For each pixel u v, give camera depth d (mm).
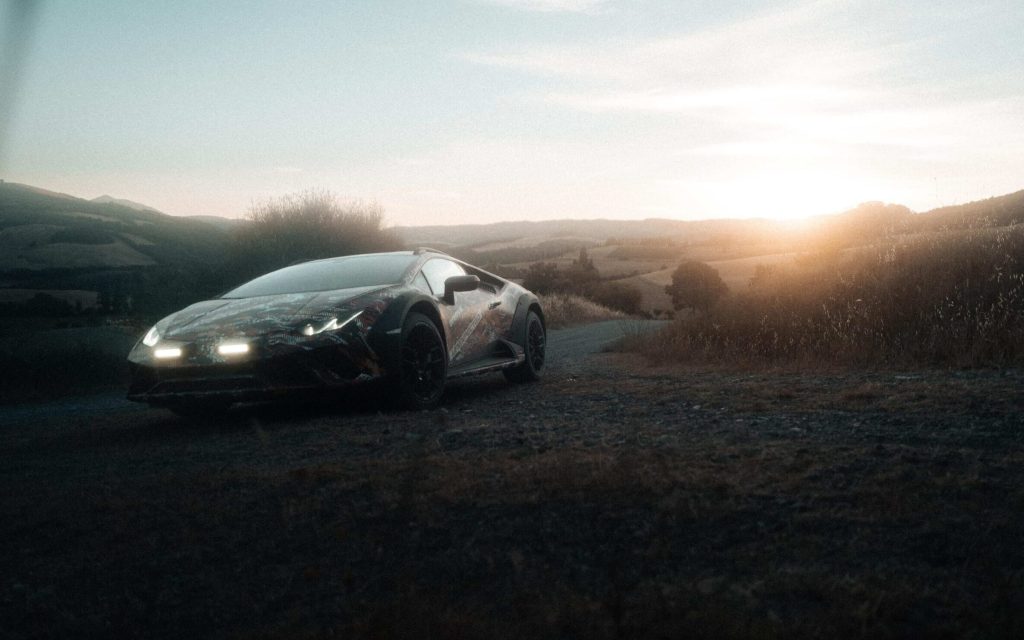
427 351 5812
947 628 1772
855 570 2158
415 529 2660
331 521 2816
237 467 3842
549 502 2803
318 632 1935
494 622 1897
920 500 2672
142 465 4230
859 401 4660
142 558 2654
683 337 9086
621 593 1913
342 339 5230
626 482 2904
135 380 5535
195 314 5754
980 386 4863
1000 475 2943
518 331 7293
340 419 5363
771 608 1937
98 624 2186
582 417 4762
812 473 3016
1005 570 2104
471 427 4484
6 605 2357
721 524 2543
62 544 2861
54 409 8430
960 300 7613
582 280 50094
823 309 8344
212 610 2219
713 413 4609
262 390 5168
